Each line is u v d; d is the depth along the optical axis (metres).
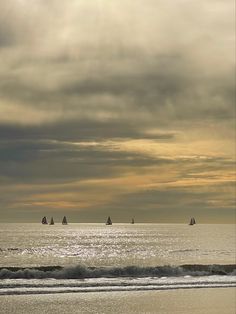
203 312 25.47
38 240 141.50
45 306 25.17
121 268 36.75
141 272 37.12
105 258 74.94
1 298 26.58
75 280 33.50
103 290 29.88
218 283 33.94
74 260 70.44
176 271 37.81
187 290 31.19
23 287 29.94
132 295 28.91
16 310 24.03
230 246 111.19
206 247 107.12
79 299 27.20
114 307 25.69
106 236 185.88
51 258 74.56
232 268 39.88
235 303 27.88
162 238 167.25
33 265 60.47
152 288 31.16
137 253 88.25
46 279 33.94
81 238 162.88
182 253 86.81
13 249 97.06
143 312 24.95
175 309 25.88
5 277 34.22
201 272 38.47
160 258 73.94
